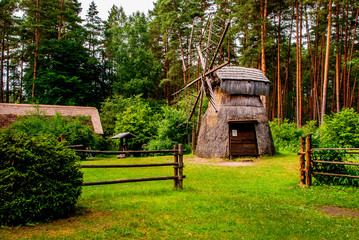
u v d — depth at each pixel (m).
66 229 4.72
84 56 45.16
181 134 25.69
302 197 7.43
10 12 41.47
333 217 5.62
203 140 19.28
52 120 24.42
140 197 7.26
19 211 4.82
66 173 5.60
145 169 14.82
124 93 44.44
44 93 39.50
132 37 45.81
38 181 5.14
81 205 6.34
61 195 5.34
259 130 18.22
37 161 5.26
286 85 36.69
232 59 36.84
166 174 12.52
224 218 5.42
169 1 34.56
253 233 4.65
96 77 49.47
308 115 45.59
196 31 35.44
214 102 18.02
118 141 30.31
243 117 18.36
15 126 22.38
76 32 45.59
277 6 29.44
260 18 25.36
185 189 8.39
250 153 17.78
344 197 7.26
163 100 46.41
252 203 6.70
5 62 46.69
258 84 19.08
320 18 28.52
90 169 14.98
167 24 35.56
